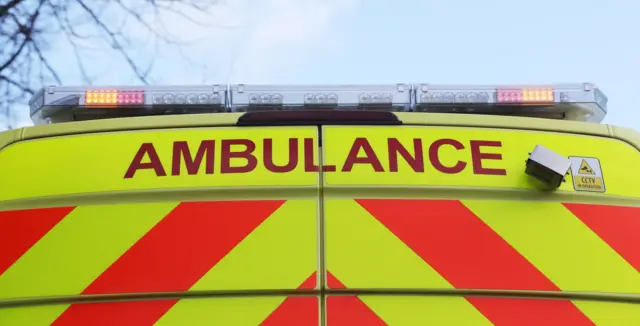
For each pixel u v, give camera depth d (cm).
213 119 227
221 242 201
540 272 202
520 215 211
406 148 221
